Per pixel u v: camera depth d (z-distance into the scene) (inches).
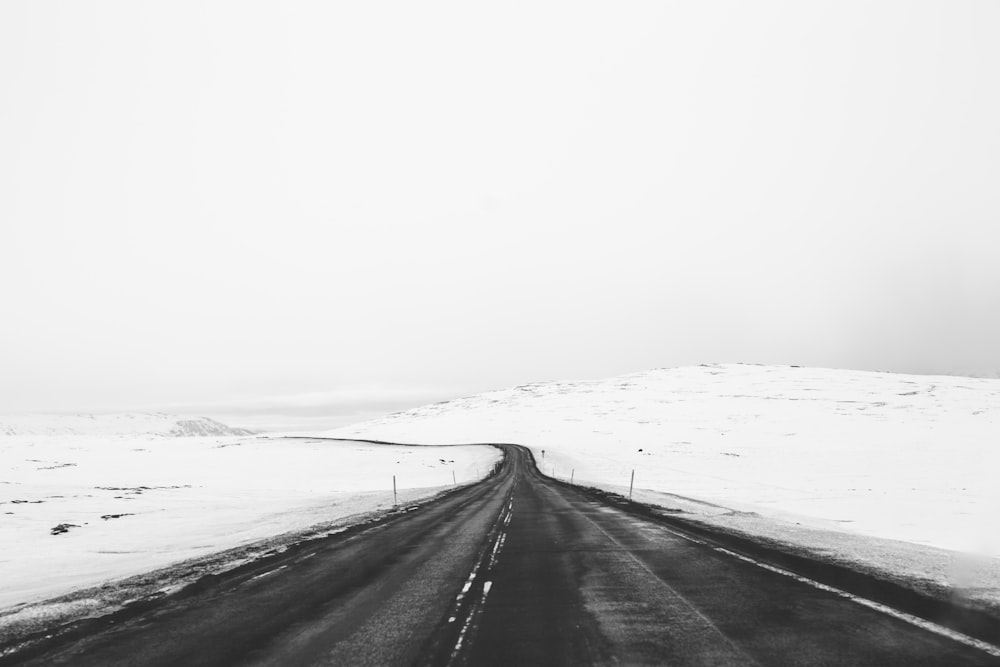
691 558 411.5
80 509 902.4
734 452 2583.7
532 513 754.2
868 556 396.2
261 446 3779.5
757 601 290.7
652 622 260.5
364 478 2229.3
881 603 281.9
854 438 2824.8
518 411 5634.8
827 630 242.1
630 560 409.7
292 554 474.3
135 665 227.3
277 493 1337.4
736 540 486.0
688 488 1443.2
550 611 283.9
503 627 259.6
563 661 215.3
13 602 352.2
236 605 314.8
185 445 4104.3
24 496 1124.5
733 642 230.7
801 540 476.4
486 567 398.3
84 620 293.4
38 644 255.8
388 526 648.4
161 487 1550.2
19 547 563.5
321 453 3257.9
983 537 641.0
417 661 220.4
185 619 290.4
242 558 462.3
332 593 336.2
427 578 368.8
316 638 252.7
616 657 218.1
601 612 279.1
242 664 223.8
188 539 601.3
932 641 225.6
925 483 1565.0
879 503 1104.2
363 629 263.6
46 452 3644.2
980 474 1761.8
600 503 893.2
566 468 2197.3
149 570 427.8
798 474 1857.8
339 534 588.4
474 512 784.9
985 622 249.3
